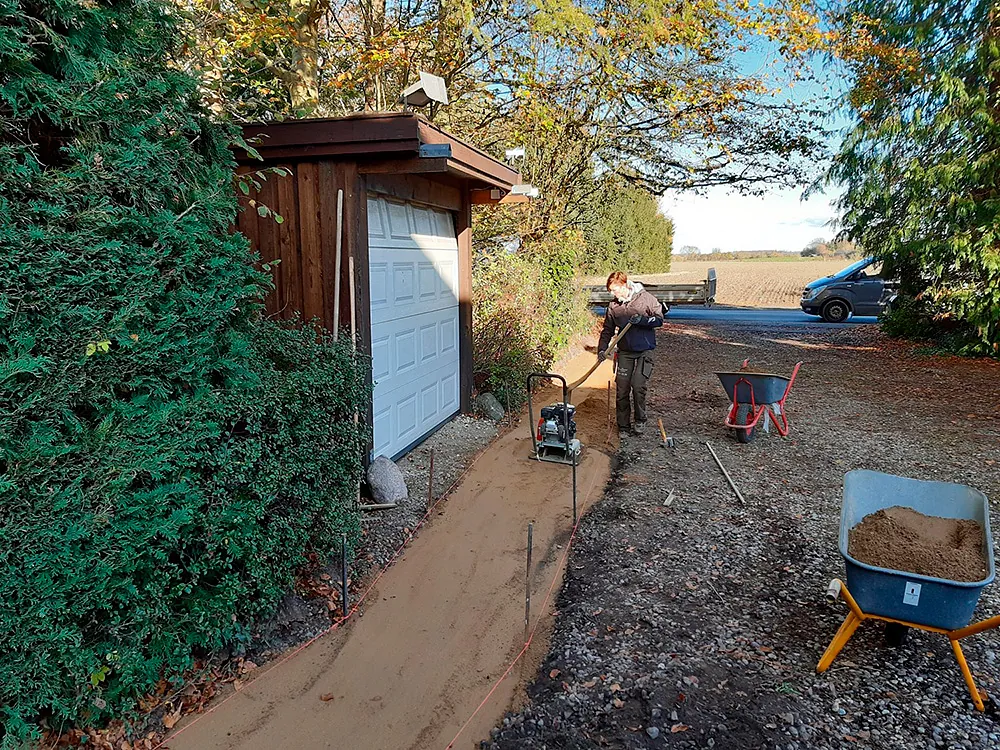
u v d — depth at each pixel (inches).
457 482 226.5
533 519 197.8
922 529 135.5
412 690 123.0
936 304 546.6
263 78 324.8
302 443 140.9
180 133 118.8
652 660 127.3
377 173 202.7
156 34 117.0
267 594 131.1
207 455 117.0
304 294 208.8
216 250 122.3
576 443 245.3
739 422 277.4
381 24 353.7
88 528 97.0
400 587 159.2
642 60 430.6
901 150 483.2
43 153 103.7
